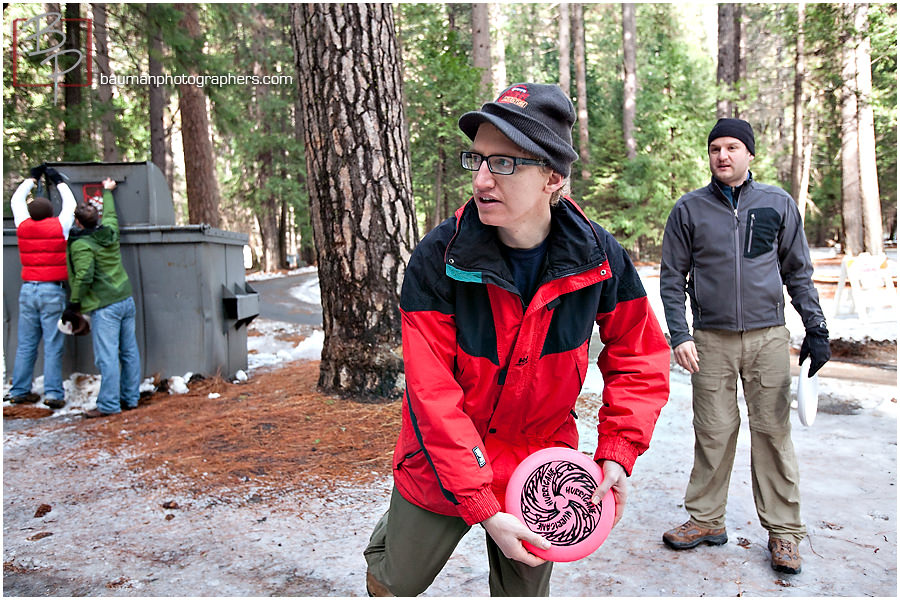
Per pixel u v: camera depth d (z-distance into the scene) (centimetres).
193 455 443
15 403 609
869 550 295
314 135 550
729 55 2339
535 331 159
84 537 323
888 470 393
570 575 277
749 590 262
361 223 545
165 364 655
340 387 562
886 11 1758
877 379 649
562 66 2808
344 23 534
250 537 319
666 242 311
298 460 427
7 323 689
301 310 1495
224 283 706
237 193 3023
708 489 305
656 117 2416
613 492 165
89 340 652
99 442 487
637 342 173
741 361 296
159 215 688
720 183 300
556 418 179
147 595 264
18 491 389
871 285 973
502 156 144
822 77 2156
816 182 3331
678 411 547
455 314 160
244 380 698
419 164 2220
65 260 611
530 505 160
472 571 283
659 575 275
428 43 1956
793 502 284
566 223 157
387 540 189
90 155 1250
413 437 176
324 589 267
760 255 293
